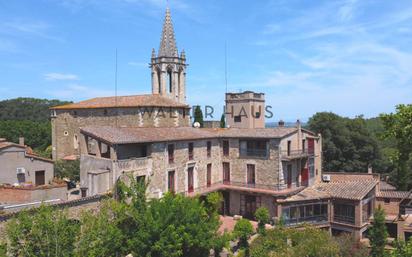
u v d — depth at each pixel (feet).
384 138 50.96
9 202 84.89
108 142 96.94
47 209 60.34
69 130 183.73
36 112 384.47
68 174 141.49
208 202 122.01
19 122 273.33
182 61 207.21
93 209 84.28
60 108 185.68
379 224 105.60
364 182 134.31
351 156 203.00
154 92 204.44
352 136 201.05
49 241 55.57
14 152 108.17
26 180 110.73
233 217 132.98
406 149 50.49
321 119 207.10
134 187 82.94
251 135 132.98
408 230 120.06
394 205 134.82
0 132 254.06
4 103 387.75
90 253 58.18
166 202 79.25
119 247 73.36
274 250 93.66
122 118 161.99
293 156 129.08
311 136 146.00
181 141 122.01
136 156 111.04
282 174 128.16
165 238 72.69
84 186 101.96
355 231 119.24
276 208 123.34
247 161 135.33
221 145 142.61
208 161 135.44
